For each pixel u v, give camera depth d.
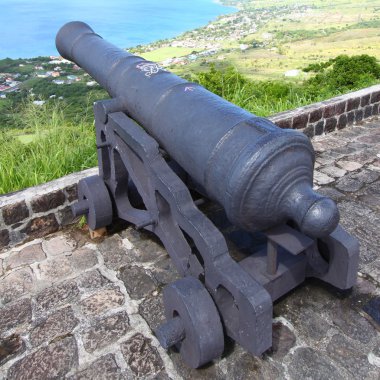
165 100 2.11
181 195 1.94
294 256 2.00
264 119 1.72
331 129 4.33
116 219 2.90
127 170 2.44
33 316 2.14
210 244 1.73
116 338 1.97
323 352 1.85
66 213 2.88
